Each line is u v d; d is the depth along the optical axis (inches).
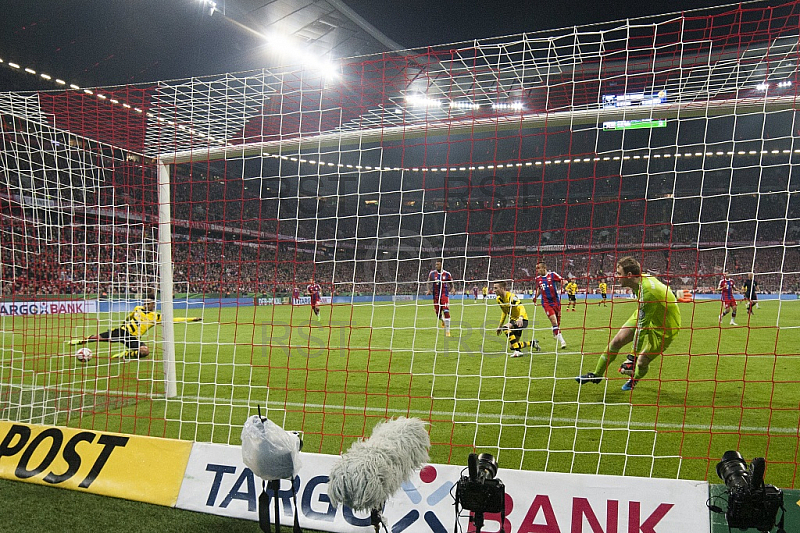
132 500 125.1
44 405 201.2
